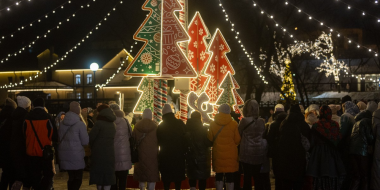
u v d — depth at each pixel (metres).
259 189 7.91
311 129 7.72
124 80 41.44
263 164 8.05
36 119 7.59
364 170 7.96
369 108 8.46
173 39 9.57
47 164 7.64
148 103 10.20
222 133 7.91
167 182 7.96
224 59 10.46
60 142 7.64
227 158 7.89
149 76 9.70
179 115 10.45
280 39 27.28
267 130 8.01
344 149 8.36
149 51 9.82
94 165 7.65
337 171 7.56
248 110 7.95
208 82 10.37
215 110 10.31
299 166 7.40
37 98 7.79
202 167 8.13
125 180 8.20
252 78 27.25
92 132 7.68
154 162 8.16
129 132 8.27
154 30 9.85
